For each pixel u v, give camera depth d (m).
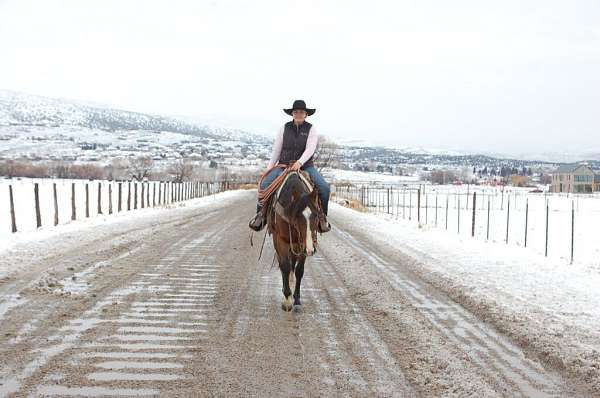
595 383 5.14
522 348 6.21
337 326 6.93
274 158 8.47
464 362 5.64
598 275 10.88
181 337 6.25
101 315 7.10
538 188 133.50
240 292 8.86
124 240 15.02
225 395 4.62
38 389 4.61
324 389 4.82
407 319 7.34
